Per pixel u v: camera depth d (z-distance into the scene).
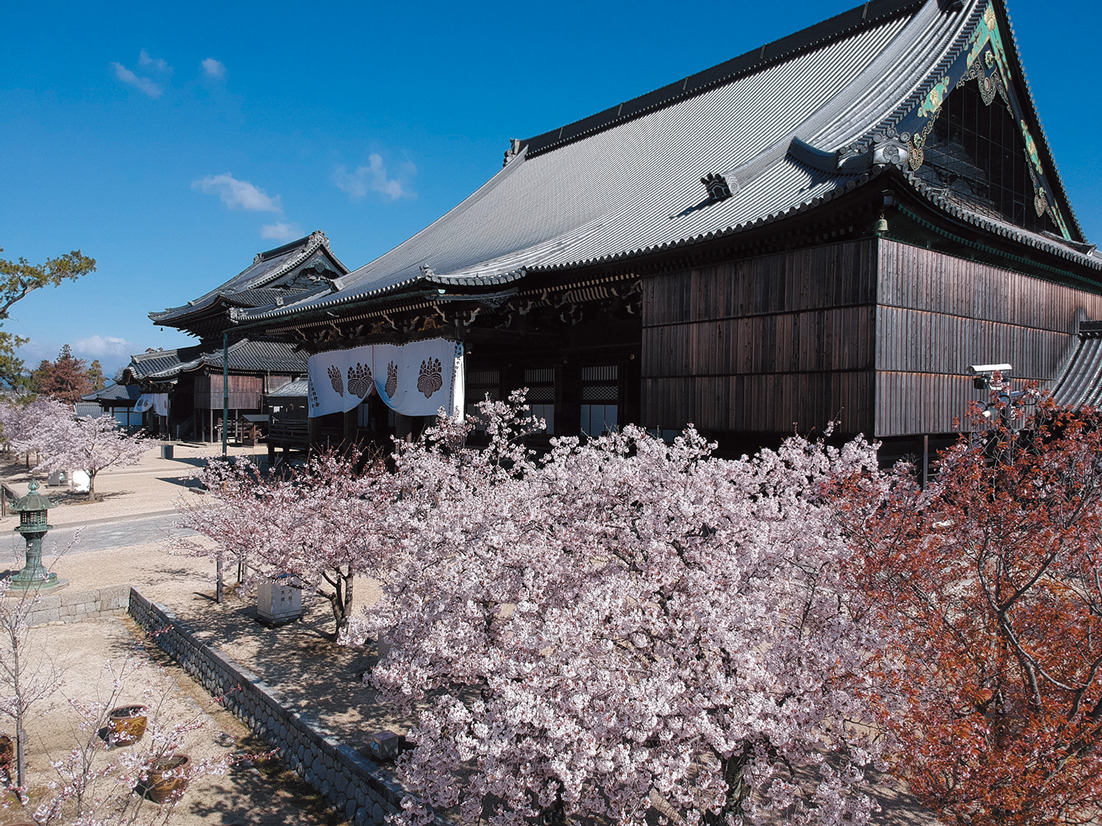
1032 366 17.23
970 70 19.03
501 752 4.87
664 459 7.95
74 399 72.56
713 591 5.73
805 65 24.80
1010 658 6.06
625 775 4.78
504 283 18.48
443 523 7.61
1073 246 21.47
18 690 7.63
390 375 22.59
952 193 19.19
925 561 5.95
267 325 26.34
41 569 14.23
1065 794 4.89
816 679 5.16
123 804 7.39
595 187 26.41
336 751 7.51
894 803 6.48
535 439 23.17
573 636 5.18
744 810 6.02
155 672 10.98
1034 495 5.86
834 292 13.37
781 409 14.21
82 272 26.48
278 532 11.05
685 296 16.20
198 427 51.06
